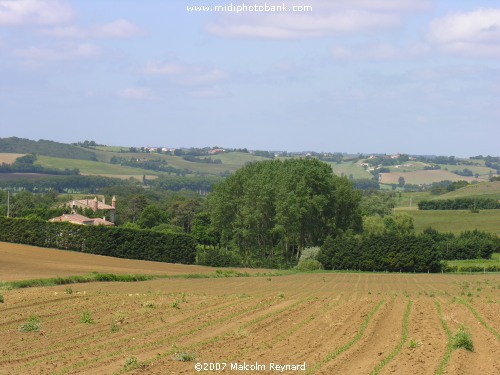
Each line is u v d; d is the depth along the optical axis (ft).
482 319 181.57
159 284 310.24
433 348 128.36
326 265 491.31
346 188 561.84
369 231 626.64
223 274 396.37
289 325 159.43
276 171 558.56
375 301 227.81
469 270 483.92
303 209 504.84
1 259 423.64
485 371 108.37
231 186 548.72
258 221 525.75
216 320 166.50
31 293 233.96
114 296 230.07
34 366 109.50
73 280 302.86
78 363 111.34
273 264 516.73
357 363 112.68
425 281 376.48
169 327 154.10
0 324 157.07
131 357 109.29
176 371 104.73
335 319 170.81
